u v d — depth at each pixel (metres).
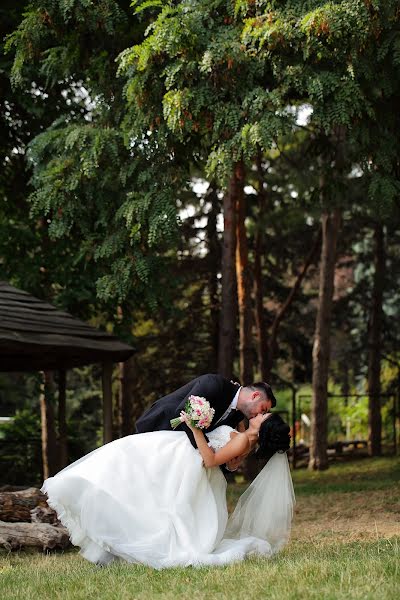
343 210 21.47
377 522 11.01
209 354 23.69
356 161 12.20
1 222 17.98
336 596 5.02
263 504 6.84
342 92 10.37
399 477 18.55
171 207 12.47
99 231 14.34
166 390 23.95
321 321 21.95
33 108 16.81
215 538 6.42
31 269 17.36
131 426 22.83
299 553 7.46
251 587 5.35
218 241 22.67
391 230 25.05
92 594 5.61
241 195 20.45
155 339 23.64
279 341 26.91
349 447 27.72
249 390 6.64
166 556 6.27
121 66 10.93
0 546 9.35
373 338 25.25
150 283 14.21
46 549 9.39
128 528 6.31
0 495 10.23
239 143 10.66
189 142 12.51
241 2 10.57
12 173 18.83
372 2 9.78
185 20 10.55
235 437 6.51
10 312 13.37
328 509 13.02
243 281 20.45
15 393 29.20
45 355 13.71
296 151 22.03
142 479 6.39
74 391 29.66
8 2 15.60
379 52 10.41
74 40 12.84
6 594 5.89
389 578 5.52
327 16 9.78
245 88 10.71
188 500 6.37
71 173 13.11
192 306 23.22
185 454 6.44
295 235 25.02
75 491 6.36
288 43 10.26
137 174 12.87
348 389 32.41
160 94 11.32
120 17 12.32
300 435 29.09
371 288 27.44
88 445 23.92
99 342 13.93
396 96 11.50
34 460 19.83
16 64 12.82
